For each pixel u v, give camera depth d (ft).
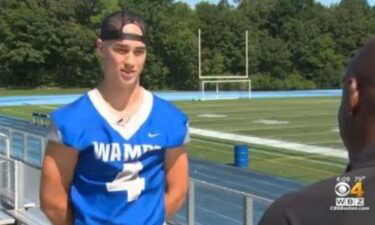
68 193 8.57
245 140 81.87
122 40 8.20
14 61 234.79
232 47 240.53
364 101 4.55
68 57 235.40
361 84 4.58
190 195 20.53
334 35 250.78
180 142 8.76
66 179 8.46
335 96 194.59
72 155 8.33
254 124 104.68
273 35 253.44
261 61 241.14
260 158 65.41
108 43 8.28
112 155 8.33
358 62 4.63
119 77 8.28
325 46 243.19
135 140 8.39
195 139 83.35
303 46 241.76
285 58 240.12
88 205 8.46
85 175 8.45
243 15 247.50
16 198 26.81
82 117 8.34
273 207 4.46
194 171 54.70
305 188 4.48
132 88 8.42
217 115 123.65
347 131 4.65
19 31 234.38
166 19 231.71
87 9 241.14
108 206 8.45
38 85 237.86
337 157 65.67
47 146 8.48
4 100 173.68
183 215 21.54
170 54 232.32
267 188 46.83
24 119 112.88
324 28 249.96
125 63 8.25
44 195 8.48
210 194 24.30
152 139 8.48
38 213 25.55
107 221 8.41
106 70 8.39
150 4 232.12
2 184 28.43
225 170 55.01
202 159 62.18
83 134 8.29
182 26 234.38
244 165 58.75
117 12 8.49
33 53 233.55
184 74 233.55
